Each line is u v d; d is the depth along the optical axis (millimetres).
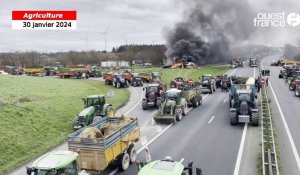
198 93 34344
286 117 26984
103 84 55844
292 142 19891
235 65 95062
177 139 21438
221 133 22578
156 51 143750
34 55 129125
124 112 31156
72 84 51938
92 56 131875
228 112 30016
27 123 23766
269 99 35188
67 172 11859
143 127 25000
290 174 14984
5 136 20703
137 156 18266
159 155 18344
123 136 16078
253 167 15969
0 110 24828
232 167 16094
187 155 18156
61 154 12297
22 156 18844
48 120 25625
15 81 49656
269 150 15758
